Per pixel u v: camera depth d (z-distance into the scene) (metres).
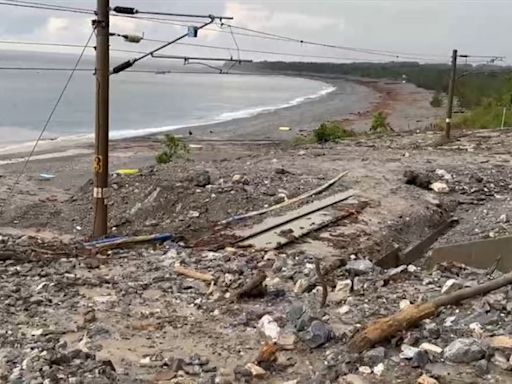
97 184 13.72
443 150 25.73
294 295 8.41
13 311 7.79
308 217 14.16
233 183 16.94
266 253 11.19
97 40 13.19
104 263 10.34
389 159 22.58
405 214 15.04
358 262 9.75
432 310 6.67
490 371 5.65
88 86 106.06
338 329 6.91
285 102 88.69
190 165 20.34
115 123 54.59
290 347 6.46
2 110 60.12
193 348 6.70
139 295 8.58
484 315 6.74
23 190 20.73
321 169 19.78
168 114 65.56
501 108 42.97
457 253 12.96
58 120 55.22
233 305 8.06
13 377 5.72
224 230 13.20
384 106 75.38
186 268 9.88
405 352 5.97
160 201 15.95
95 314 7.73
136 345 6.78
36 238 13.67
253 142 39.66
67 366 6.04
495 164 21.44
